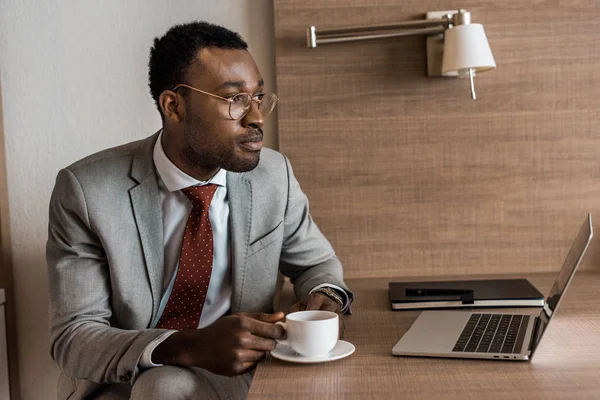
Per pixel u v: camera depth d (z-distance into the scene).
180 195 1.36
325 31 1.71
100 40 1.84
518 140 1.76
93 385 1.31
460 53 1.58
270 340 1.05
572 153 1.75
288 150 1.78
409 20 1.74
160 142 1.37
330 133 1.77
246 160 1.30
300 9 1.75
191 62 1.29
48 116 1.86
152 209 1.33
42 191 1.87
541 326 1.02
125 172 1.34
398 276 1.79
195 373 1.13
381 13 1.74
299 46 1.76
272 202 1.43
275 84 1.83
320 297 1.30
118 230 1.29
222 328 1.07
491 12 1.73
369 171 1.78
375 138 1.77
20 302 1.90
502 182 1.77
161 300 1.36
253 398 0.86
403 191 1.78
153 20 1.83
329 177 1.79
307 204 1.54
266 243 1.41
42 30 1.84
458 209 1.78
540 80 1.74
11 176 1.87
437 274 1.79
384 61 1.75
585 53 1.73
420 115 1.76
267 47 1.82
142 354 1.11
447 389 0.86
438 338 1.08
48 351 1.91
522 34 1.74
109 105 1.85
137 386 1.09
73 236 1.29
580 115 1.75
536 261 1.78
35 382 1.92
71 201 1.29
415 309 1.36
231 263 1.40
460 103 1.76
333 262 1.50
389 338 1.13
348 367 0.98
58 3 1.83
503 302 1.33
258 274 1.40
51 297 1.29
